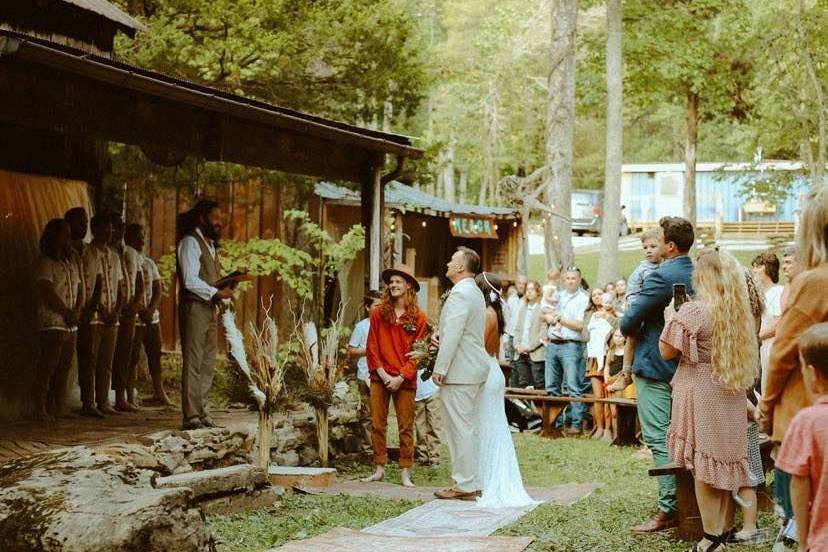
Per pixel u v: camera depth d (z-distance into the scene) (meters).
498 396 8.91
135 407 10.62
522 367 15.63
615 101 22.92
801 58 26.72
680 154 57.47
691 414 6.25
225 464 8.90
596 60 30.67
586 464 11.20
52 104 7.80
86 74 7.55
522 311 15.48
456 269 9.10
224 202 19.91
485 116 50.44
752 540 6.42
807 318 5.02
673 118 54.25
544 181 21.17
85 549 5.30
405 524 7.72
